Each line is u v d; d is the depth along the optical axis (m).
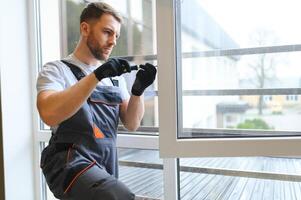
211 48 1.08
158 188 1.36
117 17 1.04
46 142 1.47
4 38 1.35
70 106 0.84
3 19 1.35
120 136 1.34
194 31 1.06
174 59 0.99
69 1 1.50
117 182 0.86
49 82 0.92
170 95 0.99
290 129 1.04
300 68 1.04
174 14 0.99
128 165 1.40
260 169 1.24
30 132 1.46
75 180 0.85
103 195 0.82
